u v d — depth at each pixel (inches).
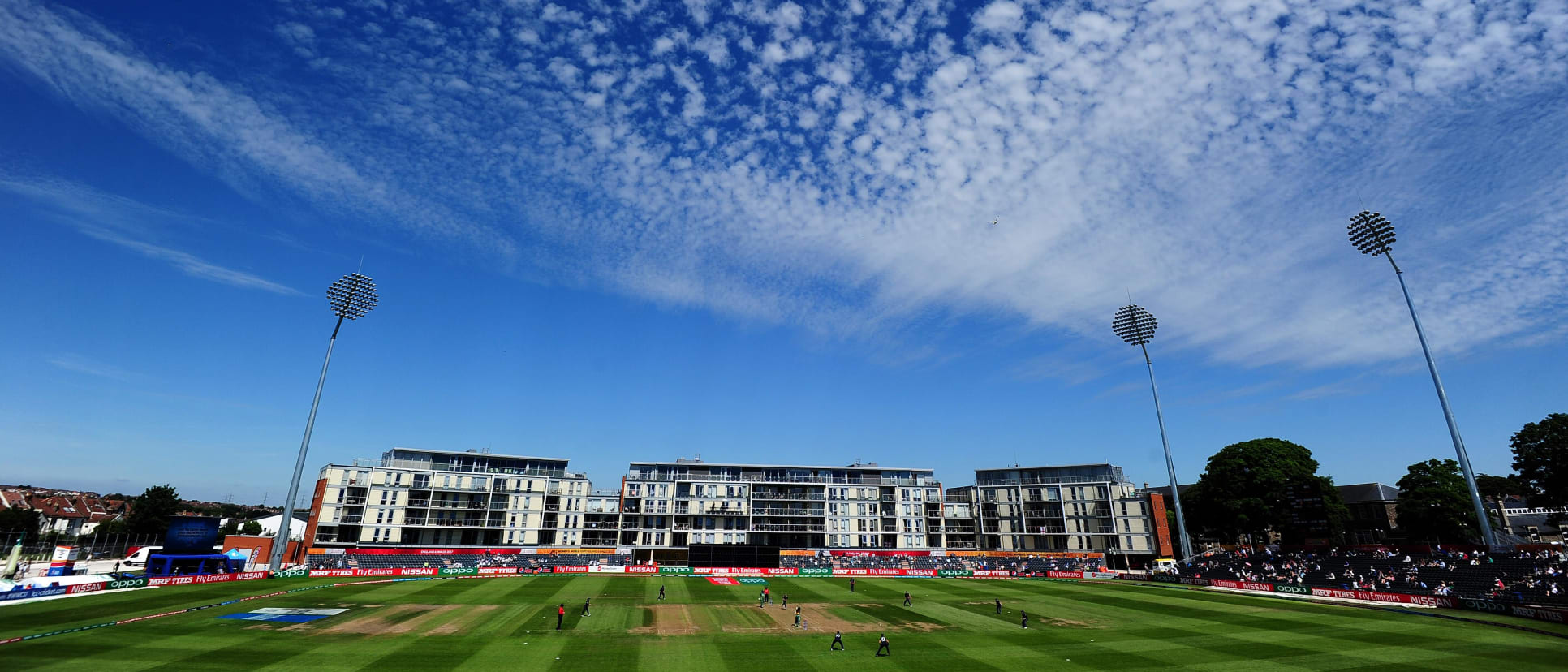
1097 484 5019.7
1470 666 1531.7
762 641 1838.1
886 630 2064.5
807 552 4837.6
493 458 4997.5
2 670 1304.1
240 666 1403.8
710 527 5054.1
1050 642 1876.2
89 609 2059.5
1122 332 4439.0
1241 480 4298.7
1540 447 3016.7
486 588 3110.2
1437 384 2689.5
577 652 1641.2
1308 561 3545.8
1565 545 2851.9
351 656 1525.6
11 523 4345.5
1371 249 2827.3
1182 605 2714.1
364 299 3654.0
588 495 5093.5
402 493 4640.8
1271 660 1638.8
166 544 3129.9
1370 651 1718.8
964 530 5374.0
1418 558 3164.4
